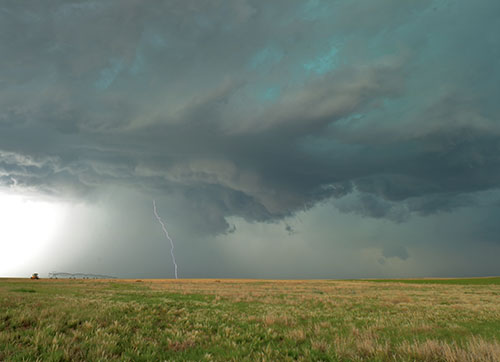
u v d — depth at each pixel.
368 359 6.96
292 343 8.73
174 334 9.62
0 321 9.35
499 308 18.23
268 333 9.90
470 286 53.06
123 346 7.85
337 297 25.53
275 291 33.25
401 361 6.68
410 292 33.69
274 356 7.24
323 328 11.45
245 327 11.29
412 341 9.10
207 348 8.17
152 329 10.38
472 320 13.79
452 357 6.46
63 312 11.30
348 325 12.07
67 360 6.38
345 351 7.43
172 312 14.19
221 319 12.91
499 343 8.52
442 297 26.75
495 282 74.06
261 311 16.00
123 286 39.69
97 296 21.34
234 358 7.02
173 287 38.22
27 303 13.86
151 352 7.54
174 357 7.19
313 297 25.36
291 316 13.91
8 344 7.14
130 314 12.77
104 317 11.23
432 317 14.44
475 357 6.51
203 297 23.66
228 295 25.59
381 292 33.16
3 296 17.19
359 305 19.80
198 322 12.05
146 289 32.75
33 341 7.39
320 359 7.07
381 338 9.31
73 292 25.00
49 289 28.14
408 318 14.05
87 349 7.27
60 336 7.83
